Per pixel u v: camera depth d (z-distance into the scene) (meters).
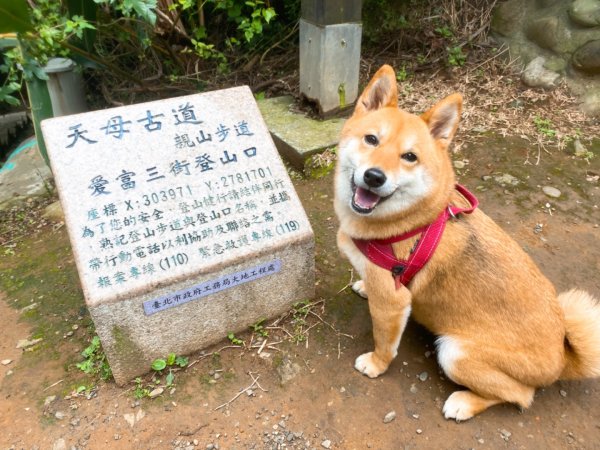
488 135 1.36
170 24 1.48
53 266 1.06
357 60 1.35
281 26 1.69
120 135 0.74
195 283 0.72
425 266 0.66
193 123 0.79
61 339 0.85
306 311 0.87
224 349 0.81
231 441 0.68
